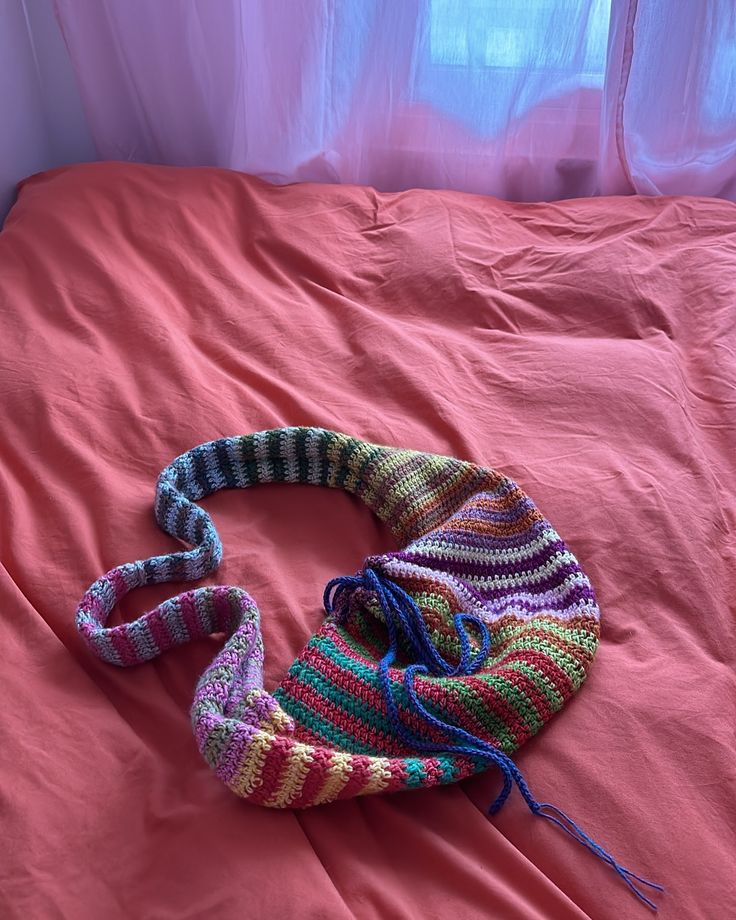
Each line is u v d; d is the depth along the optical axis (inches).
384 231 62.4
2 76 67.1
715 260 58.0
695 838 28.5
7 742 30.8
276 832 28.4
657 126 68.2
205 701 30.7
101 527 40.4
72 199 61.4
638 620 36.6
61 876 27.2
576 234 63.2
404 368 50.7
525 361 52.0
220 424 46.6
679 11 62.9
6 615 35.6
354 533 42.0
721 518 41.3
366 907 26.7
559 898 27.2
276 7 65.2
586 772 30.5
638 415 47.4
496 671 32.8
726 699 32.9
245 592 35.4
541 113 69.9
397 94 69.8
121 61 69.5
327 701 31.9
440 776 29.8
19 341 50.9
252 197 64.6
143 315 53.6
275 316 55.4
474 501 41.0
